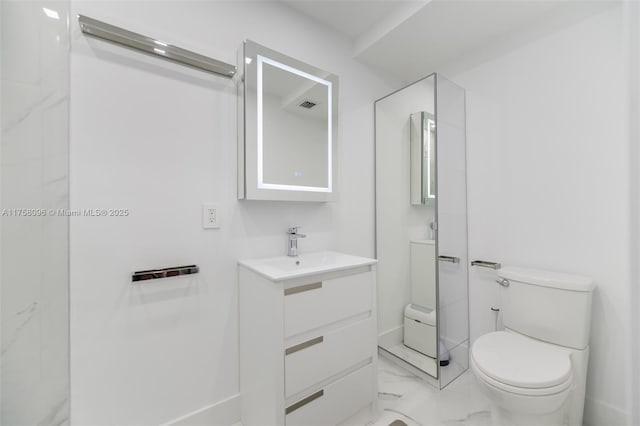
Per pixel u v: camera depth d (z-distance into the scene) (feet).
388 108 6.80
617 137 4.56
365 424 4.75
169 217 4.19
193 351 4.39
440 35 5.92
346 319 4.57
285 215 5.44
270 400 3.81
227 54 4.75
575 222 4.99
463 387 5.77
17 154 3.35
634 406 2.96
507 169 5.90
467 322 6.59
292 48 5.56
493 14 5.30
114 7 3.81
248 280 4.47
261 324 4.05
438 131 5.86
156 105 4.10
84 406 3.62
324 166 5.71
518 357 4.19
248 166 4.65
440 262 5.89
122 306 3.84
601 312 4.69
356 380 4.64
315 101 5.58
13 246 3.34
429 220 6.00
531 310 4.82
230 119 4.77
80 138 3.60
